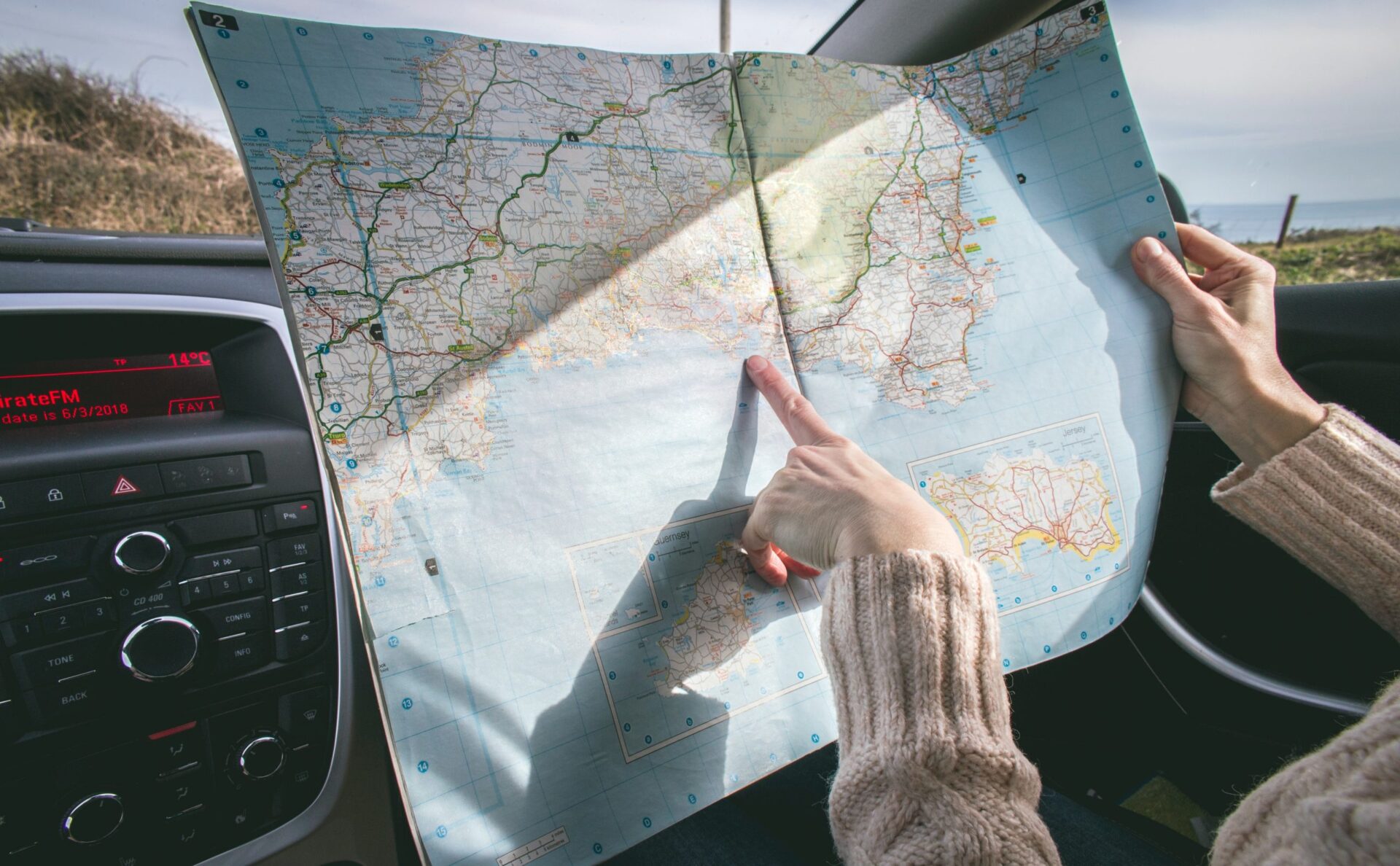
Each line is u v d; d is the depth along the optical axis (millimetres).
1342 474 466
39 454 446
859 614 378
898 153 577
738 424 508
